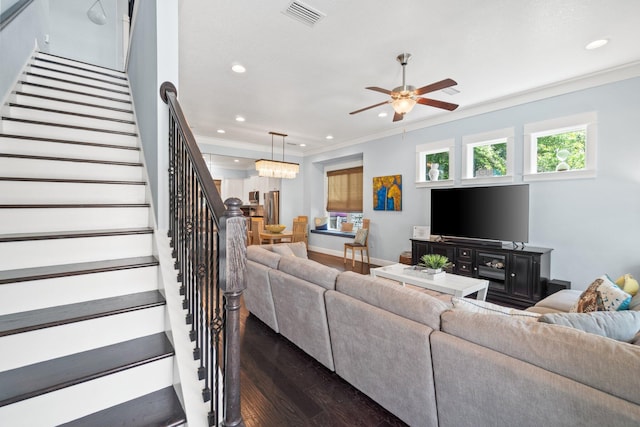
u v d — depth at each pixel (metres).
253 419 1.68
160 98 1.89
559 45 2.71
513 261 3.63
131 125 2.85
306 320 2.21
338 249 7.16
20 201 1.78
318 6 2.21
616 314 1.30
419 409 1.48
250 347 2.54
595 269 3.36
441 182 4.89
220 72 3.31
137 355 1.27
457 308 1.52
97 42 5.23
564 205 3.58
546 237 3.73
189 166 1.53
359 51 2.84
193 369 1.31
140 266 1.61
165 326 1.50
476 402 1.22
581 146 3.57
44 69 3.25
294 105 4.37
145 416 1.14
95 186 2.01
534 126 3.82
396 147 5.66
